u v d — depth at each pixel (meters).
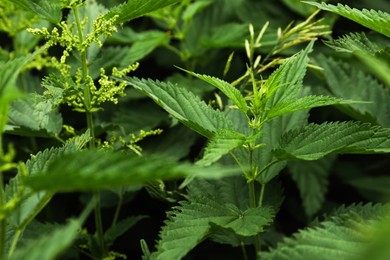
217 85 0.87
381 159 1.21
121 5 0.91
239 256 1.10
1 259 0.77
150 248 1.12
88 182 0.71
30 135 1.02
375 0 1.29
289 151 0.89
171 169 0.70
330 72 1.12
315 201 1.13
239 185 0.98
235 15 1.31
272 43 1.14
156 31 1.26
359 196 1.20
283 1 1.30
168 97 0.91
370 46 0.94
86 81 0.93
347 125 0.88
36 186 0.72
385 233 0.66
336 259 0.78
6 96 0.71
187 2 1.23
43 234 0.98
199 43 1.26
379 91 1.11
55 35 0.92
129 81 0.92
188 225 0.86
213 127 0.90
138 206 1.15
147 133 1.00
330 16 1.22
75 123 1.20
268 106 0.90
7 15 1.17
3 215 0.76
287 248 0.79
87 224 1.16
